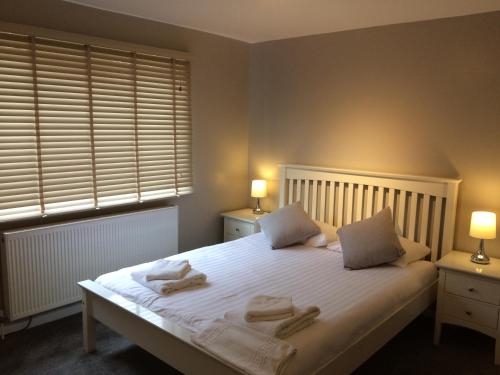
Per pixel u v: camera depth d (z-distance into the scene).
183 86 4.03
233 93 4.54
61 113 3.22
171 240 4.03
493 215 3.04
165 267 2.84
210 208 4.52
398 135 3.65
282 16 3.45
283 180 4.36
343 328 2.26
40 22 3.07
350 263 3.13
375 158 3.81
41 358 2.86
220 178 4.56
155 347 2.35
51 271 3.21
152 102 3.79
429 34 3.40
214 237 4.62
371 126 3.80
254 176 4.80
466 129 3.30
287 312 2.18
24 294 3.09
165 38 3.82
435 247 3.46
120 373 2.71
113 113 3.54
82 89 3.33
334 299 2.58
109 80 3.47
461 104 3.30
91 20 3.33
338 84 3.97
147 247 3.83
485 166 3.24
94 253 3.45
